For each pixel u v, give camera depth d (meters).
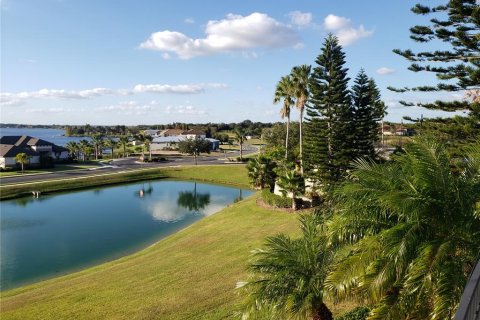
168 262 20.42
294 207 30.00
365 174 7.67
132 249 26.58
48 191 51.94
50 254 25.58
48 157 73.31
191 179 64.50
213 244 23.44
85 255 25.38
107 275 19.08
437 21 17.20
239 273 16.75
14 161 70.12
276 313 8.45
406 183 7.18
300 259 8.95
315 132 33.47
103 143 103.00
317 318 8.57
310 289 8.43
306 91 38.78
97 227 32.88
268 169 39.22
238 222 28.66
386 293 6.38
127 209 40.88
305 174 34.59
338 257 7.79
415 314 6.23
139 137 91.88
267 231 24.77
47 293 17.11
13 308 15.36
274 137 75.00
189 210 40.16
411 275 5.95
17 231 31.70
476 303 4.12
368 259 6.42
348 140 32.84
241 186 57.66
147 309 13.69
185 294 14.84
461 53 17.53
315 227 9.50
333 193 8.52
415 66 18.17
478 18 15.83
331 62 32.50
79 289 17.05
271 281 8.78
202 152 100.62
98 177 59.72
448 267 5.90
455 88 17.58
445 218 6.70
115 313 13.68
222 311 12.61
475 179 7.45
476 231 6.57
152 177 65.69
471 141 16.95
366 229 7.26
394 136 61.19
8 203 44.69
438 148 7.53
